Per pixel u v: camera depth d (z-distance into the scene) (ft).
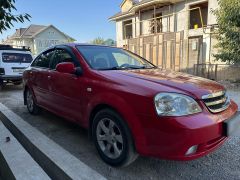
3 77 31.37
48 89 13.74
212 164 9.69
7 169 9.05
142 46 57.41
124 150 8.73
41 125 14.69
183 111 7.75
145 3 55.36
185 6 52.19
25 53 34.68
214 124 7.97
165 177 8.75
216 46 36.94
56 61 13.52
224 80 39.86
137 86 8.54
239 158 10.17
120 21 70.23
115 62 12.32
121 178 8.68
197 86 8.80
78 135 12.94
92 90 9.99
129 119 8.36
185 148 7.52
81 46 12.73
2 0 8.02
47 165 9.76
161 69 12.34
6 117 15.94
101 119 9.63
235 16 31.42
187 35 51.39
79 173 8.64
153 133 7.88
